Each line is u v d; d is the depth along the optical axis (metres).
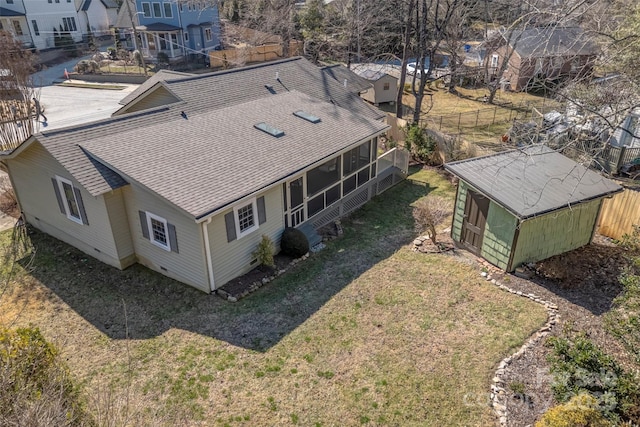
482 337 10.17
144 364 9.55
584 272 12.38
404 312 11.10
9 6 44.94
